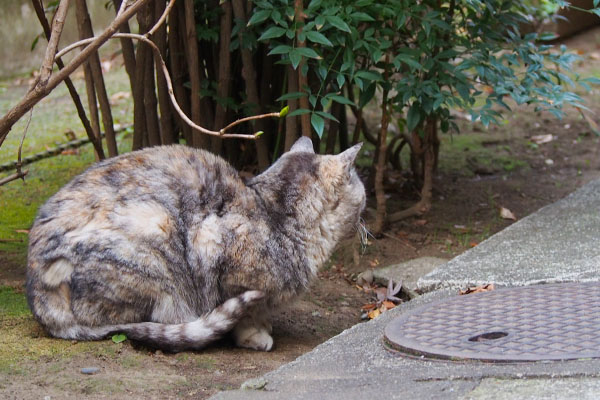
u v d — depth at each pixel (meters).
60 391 2.03
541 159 3.00
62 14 2.06
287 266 2.22
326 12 2.36
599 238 2.44
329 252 2.28
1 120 2.10
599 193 2.67
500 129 3.20
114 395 2.03
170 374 2.11
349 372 2.06
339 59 2.51
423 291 2.34
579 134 3.14
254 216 2.20
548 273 2.31
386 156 2.75
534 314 2.16
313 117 2.38
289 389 2.02
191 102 2.56
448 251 2.56
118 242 2.14
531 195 2.80
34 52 4.08
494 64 2.49
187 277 2.19
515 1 2.64
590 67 3.83
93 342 2.16
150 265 2.16
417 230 2.65
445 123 2.58
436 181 2.83
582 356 2.02
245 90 2.67
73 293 2.16
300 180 2.25
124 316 2.17
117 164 2.21
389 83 2.50
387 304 2.39
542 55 2.56
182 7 2.53
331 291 2.47
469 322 2.15
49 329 2.18
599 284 2.24
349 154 2.25
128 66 2.58
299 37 2.35
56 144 3.01
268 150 2.68
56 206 2.19
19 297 2.34
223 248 2.18
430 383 1.99
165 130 2.60
